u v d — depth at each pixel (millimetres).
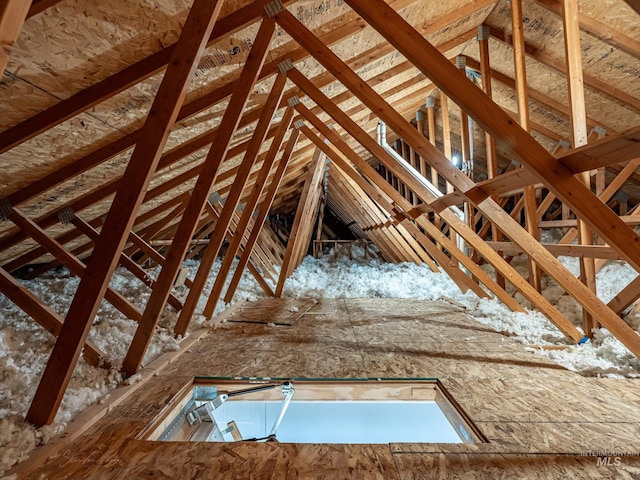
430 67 1316
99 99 1594
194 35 1263
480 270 3316
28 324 2736
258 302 4047
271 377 1861
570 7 2184
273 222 9070
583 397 1637
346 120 2633
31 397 1483
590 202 1314
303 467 1112
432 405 2855
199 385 1847
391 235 6312
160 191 3258
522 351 2314
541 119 4457
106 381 1690
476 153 6656
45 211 2568
